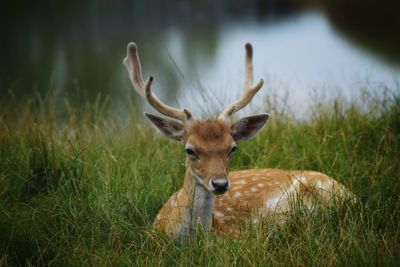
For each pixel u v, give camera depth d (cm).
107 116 2581
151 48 6256
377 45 5309
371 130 2003
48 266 1402
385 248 1362
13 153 1877
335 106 2075
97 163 1877
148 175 1825
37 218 1572
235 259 1355
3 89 4497
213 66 5341
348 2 8188
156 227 1535
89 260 1416
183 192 1534
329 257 1340
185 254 1426
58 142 2019
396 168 1680
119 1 9456
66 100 2430
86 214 1589
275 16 7981
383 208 1529
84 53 6016
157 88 4334
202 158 1481
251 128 1589
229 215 1644
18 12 8444
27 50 6141
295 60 5162
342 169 1786
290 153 1919
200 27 7469
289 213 1541
